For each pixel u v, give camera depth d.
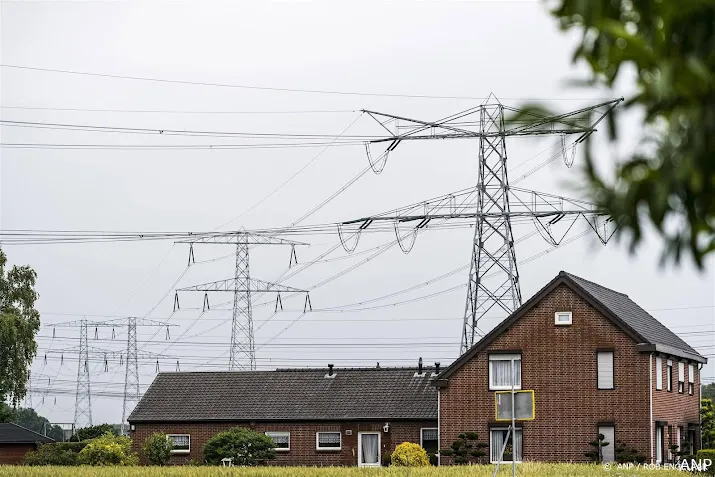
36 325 136.62
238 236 114.12
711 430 125.25
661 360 95.62
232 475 75.62
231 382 114.19
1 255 137.88
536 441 92.94
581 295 93.25
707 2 4.54
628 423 91.12
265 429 107.44
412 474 72.25
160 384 115.56
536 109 5.35
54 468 82.62
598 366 92.44
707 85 4.50
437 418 102.75
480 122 91.81
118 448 104.75
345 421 105.25
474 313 95.88
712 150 4.49
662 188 4.58
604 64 4.73
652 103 4.61
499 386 94.50
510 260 94.56
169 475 76.00
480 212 94.00
